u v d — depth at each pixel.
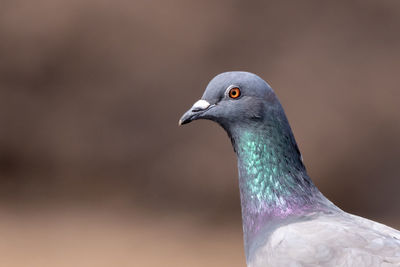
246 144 5.64
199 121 20.33
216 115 5.72
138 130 20.59
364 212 19.27
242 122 5.64
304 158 19.91
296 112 20.44
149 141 20.39
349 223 5.12
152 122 20.61
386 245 4.81
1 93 20.77
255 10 21.69
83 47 21.22
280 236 5.08
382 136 20.31
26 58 21.03
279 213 5.46
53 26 21.22
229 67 21.16
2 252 14.05
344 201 19.62
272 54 21.30
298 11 21.73
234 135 5.74
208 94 5.76
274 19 21.64
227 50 21.33
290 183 5.54
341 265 4.75
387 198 19.55
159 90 20.94
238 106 5.62
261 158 5.59
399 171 19.92
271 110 5.58
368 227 5.12
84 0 21.41
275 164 5.56
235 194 19.09
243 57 21.25
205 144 20.00
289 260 4.90
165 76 21.06
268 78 20.92
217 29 21.50
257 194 5.58
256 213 5.56
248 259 5.51
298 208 5.46
